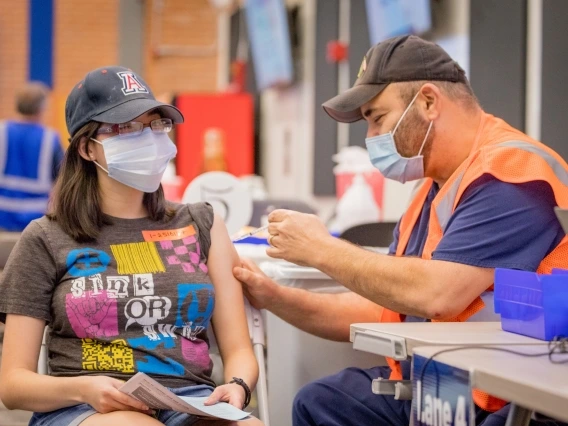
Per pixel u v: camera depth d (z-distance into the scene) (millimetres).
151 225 2023
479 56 4754
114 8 11422
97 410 1750
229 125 8000
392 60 2209
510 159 1990
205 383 1940
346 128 7004
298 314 2295
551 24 4309
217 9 10609
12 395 1828
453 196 2074
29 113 5973
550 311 1546
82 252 1919
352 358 2541
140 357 1882
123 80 2016
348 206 4625
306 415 2203
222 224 2146
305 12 7750
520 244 1921
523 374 1276
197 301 1956
